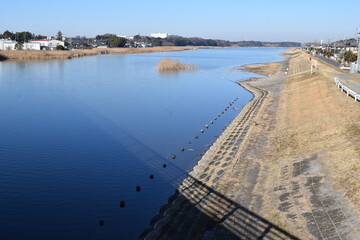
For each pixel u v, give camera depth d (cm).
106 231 1145
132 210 1277
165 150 1948
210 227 1072
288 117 2462
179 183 1502
